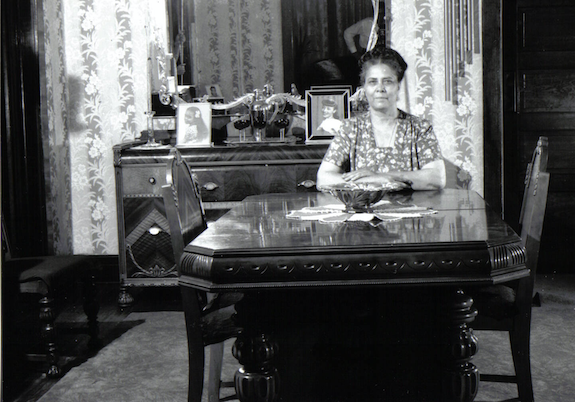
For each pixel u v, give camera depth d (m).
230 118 4.53
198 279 1.83
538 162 2.22
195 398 2.12
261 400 1.83
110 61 4.58
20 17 4.18
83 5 4.57
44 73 4.28
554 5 4.59
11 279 2.98
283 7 4.47
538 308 3.84
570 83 4.62
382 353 2.15
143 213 4.01
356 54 4.47
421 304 1.95
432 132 3.21
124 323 3.83
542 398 2.59
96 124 4.62
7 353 3.11
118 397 2.75
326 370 2.14
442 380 1.86
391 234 1.94
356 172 2.86
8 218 4.18
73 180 4.67
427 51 4.44
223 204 3.99
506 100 4.66
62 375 3.02
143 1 4.52
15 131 4.21
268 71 4.51
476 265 1.76
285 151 3.97
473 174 4.50
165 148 4.00
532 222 2.18
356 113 4.39
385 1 4.43
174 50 4.50
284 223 2.23
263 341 1.84
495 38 4.36
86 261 3.32
